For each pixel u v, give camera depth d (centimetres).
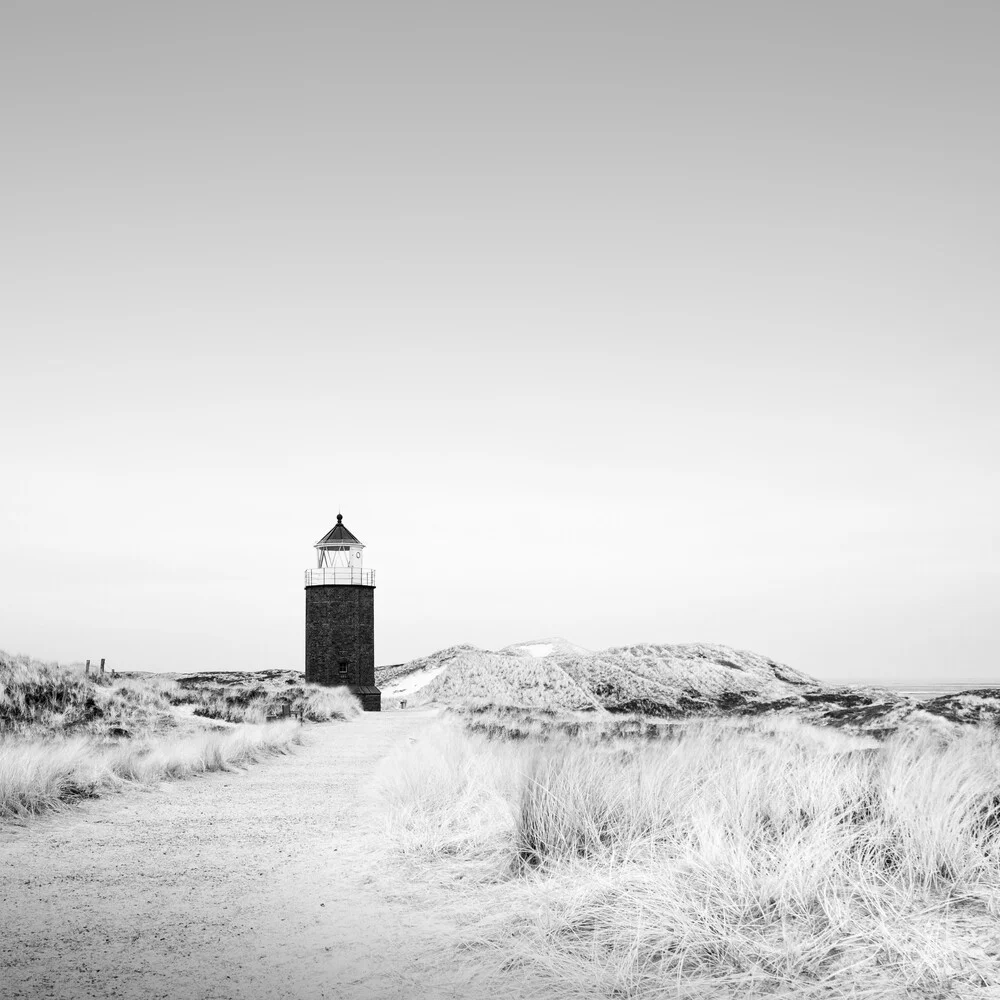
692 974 554
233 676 8250
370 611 6581
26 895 805
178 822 1230
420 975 574
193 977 580
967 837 721
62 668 3591
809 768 902
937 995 499
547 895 711
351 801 1460
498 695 9638
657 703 10356
